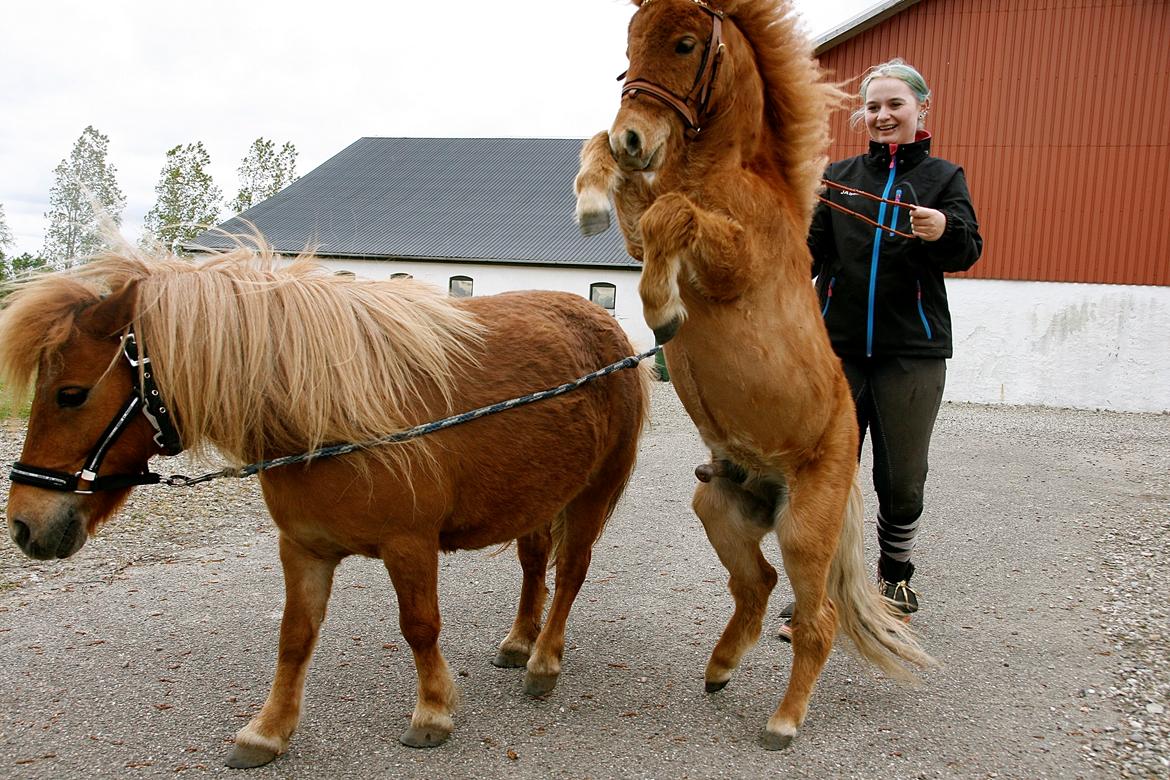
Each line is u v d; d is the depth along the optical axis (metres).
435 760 2.83
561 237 25.69
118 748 2.87
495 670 3.60
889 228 3.67
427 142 33.41
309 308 2.68
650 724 3.13
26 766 2.73
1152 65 14.86
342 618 4.16
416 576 2.79
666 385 17.42
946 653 3.84
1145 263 15.04
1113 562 5.28
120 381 2.53
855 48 16.30
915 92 3.87
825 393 2.96
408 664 3.62
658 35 2.49
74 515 2.52
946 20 15.75
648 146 2.43
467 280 24.84
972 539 5.84
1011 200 15.64
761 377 2.78
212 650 3.74
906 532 4.04
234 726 3.05
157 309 2.54
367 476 2.64
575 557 3.52
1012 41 15.47
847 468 3.07
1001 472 8.35
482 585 4.71
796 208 2.96
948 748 2.97
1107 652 3.84
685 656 3.79
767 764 2.85
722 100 2.62
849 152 15.45
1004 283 15.72
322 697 3.29
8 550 5.07
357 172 31.30
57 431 2.47
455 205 28.39
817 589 3.00
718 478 3.27
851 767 2.84
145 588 4.55
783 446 2.94
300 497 2.68
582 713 3.21
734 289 2.64
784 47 2.83
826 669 3.66
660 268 2.40
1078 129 15.27
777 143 2.93
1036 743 3.01
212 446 2.77
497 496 2.99
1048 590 4.75
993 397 15.91
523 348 3.13
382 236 26.44
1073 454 9.56
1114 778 2.78
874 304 3.76
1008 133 15.60
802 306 2.89
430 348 2.84
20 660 3.58
